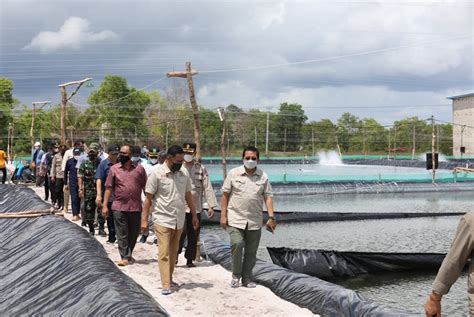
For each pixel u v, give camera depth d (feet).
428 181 124.98
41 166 67.10
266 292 28.66
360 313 24.00
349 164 246.06
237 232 28.68
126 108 257.75
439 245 58.44
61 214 44.88
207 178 34.22
